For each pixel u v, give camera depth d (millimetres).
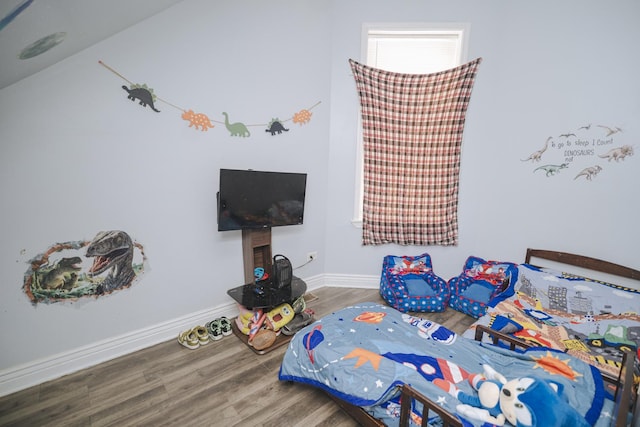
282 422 1468
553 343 1688
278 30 2385
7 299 1566
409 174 2871
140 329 2023
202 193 2174
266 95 2406
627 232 2104
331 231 3088
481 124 2748
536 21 2365
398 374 1308
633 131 2039
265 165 2490
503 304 2111
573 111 2270
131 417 1484
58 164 1619
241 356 1976
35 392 1625
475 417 1072
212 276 2316
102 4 1343
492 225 2801
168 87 1926
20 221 1554
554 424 937
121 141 1797
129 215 1886
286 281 2291
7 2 942
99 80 1681
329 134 2910
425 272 2869
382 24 2660
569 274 2266
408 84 2711
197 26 1986
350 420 1486
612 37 2072
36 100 1521
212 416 1497
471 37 2619
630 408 1158
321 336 1631
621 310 1879
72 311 1758
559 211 2406
